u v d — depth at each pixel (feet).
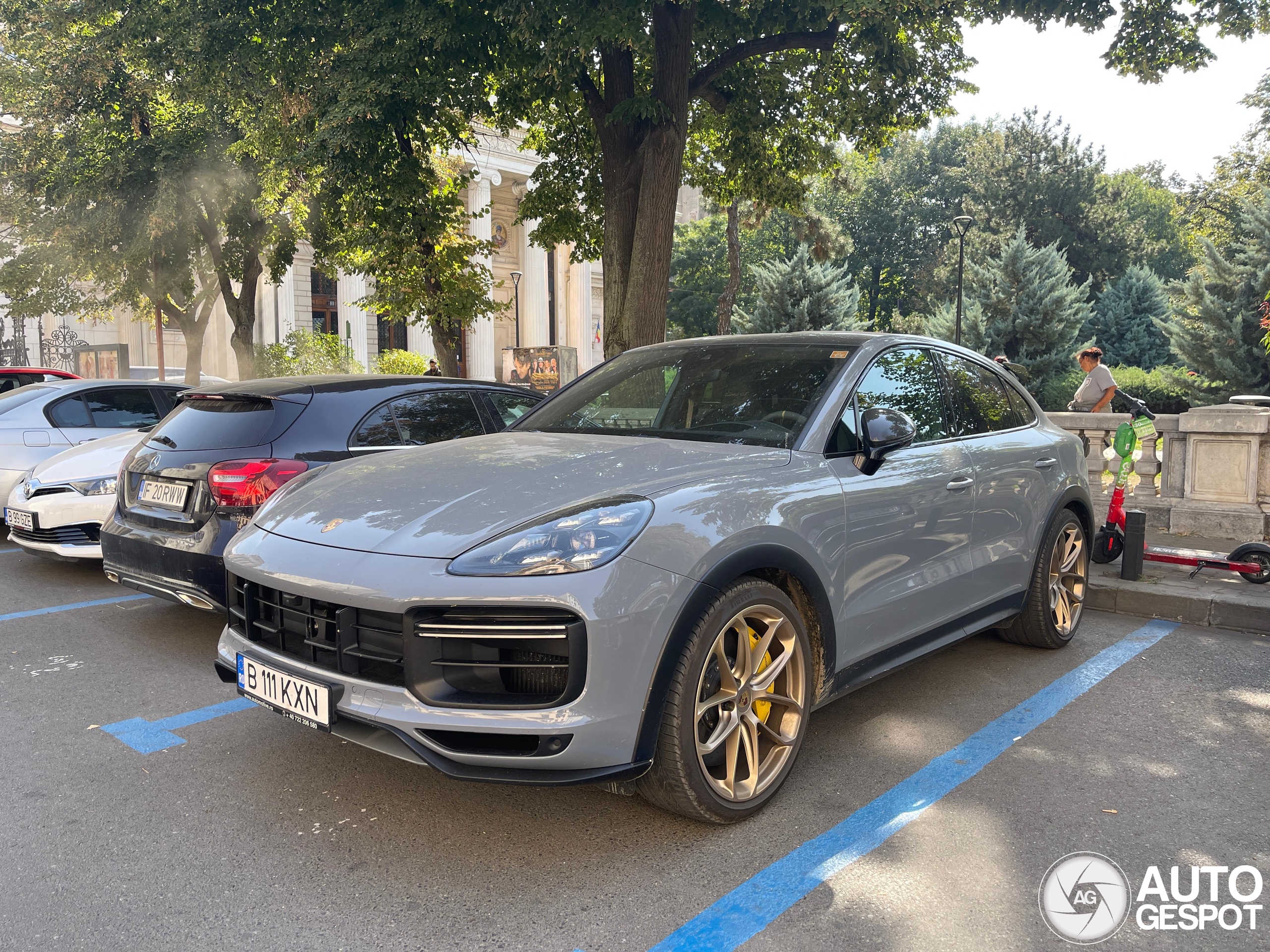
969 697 13.30
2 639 16.51
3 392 32.35
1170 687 13.74
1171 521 24.93
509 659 8.16
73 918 7.71
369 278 75.97
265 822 9.46
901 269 200.95
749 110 47.78
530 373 93.97
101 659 15.29
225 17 37.52
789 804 9.84
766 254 188.96
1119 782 10.39
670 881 8.27
